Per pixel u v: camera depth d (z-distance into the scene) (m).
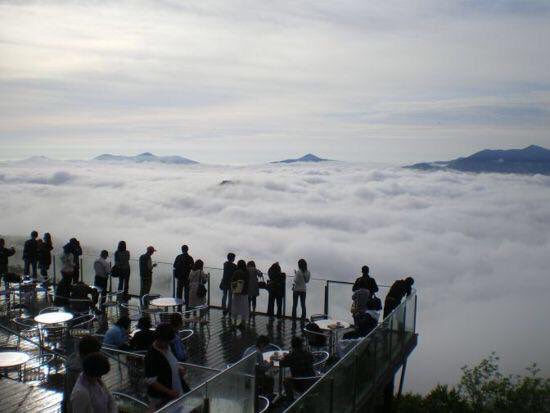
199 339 14.50
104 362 6.22
